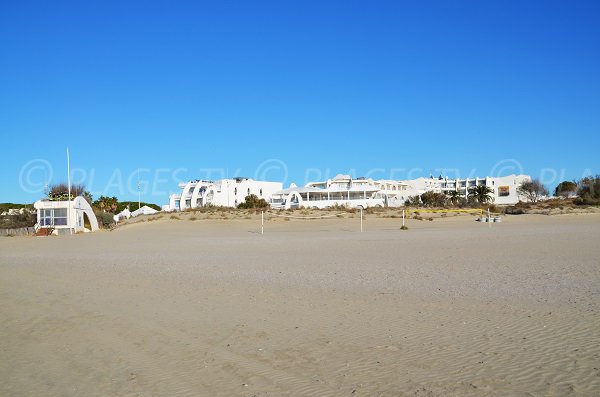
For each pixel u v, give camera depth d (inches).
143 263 951.0
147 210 4313.5
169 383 291.7
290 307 492.1
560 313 433.1
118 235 2201.0
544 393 258.7
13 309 519.8
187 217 2962.6
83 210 2689.5
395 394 264.8
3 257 1191.6
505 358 315.3
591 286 570.3
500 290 557.9
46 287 668.1
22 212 3225.9
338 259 943.0
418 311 456.8
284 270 788.6
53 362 337.7
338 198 4645.7
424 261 870.4
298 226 2556.6
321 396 265.7
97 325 439.5
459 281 631.8
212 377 299.4
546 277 647.8
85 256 1154.0
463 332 379.6
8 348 374.3
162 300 547.2
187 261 970.7
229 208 3503.9
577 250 1016.2
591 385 267.0
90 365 329.1
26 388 290.5
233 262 931.3
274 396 267.6
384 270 759.1
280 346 358.6
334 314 455.2
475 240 1357.0
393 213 3120.1
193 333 401.7
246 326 419.5
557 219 2669.8
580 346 334.6
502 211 3476.9
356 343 360.5
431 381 280.8
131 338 392.8
